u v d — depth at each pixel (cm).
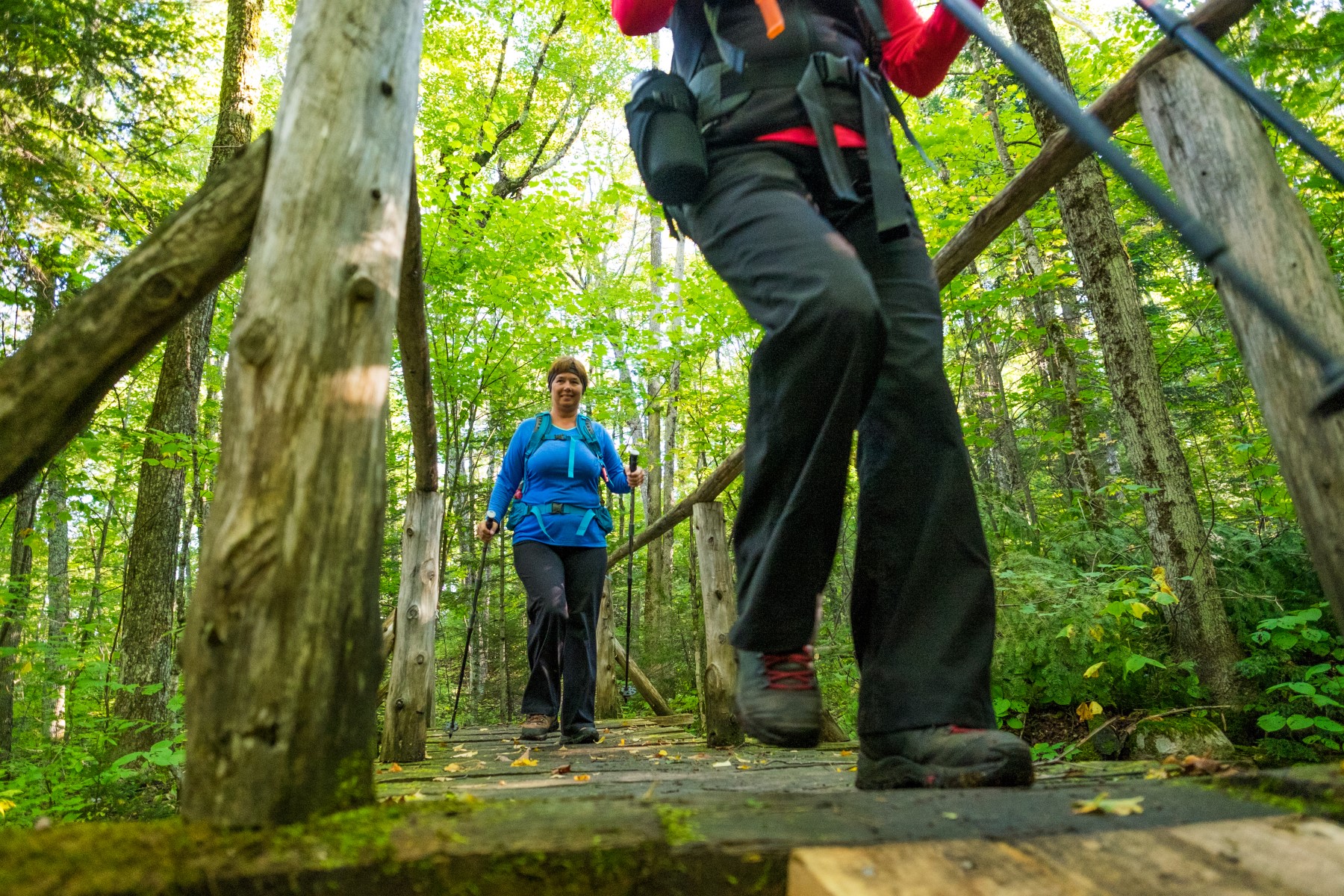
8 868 68
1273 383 114
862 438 143
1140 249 688
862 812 90
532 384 949
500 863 74
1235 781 96
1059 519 561
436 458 342
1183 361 581
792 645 123
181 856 73
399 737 326
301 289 98
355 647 91
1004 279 686
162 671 541
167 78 587
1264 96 100
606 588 612
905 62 160
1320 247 118
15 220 489
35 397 104
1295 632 346
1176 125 133
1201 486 551
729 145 140
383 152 110
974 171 627
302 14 114
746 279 131
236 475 92
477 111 1121
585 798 98
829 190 144
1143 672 338
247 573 87
